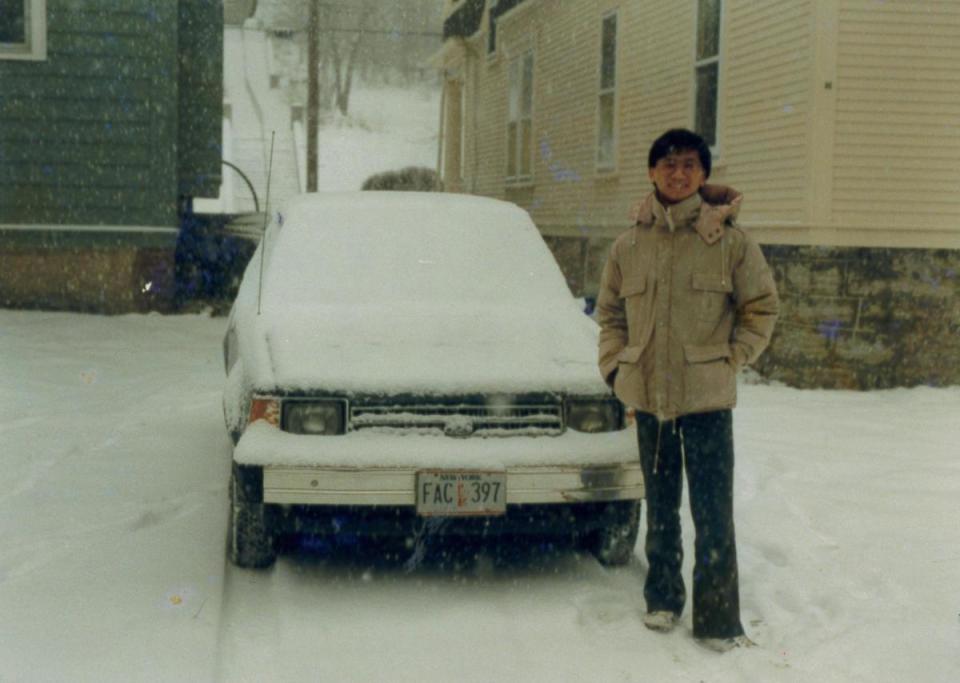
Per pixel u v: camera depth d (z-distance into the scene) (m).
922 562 5.00
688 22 12.95
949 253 9.86
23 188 12.74
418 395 4.43
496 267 5.71
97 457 6.45
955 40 9.70
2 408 7.65
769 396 9.33
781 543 5.17
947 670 3.80
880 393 9.62
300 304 5.32
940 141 9.77
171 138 13.00
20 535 4.98
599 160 16.17
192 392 8.57
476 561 4.99
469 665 3.84
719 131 11.53
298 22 69.31
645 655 3.94
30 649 3.79
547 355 4.75
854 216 9.75
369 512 4.38
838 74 9.66
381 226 5.90
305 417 4.39
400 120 67.38
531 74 19.75
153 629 3.99
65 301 12.84
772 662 3.85
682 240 3.98
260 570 4.74
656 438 4.12
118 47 12.77
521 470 4.36
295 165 39.72
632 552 4.92
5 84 12.63
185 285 14.72
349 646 3.98
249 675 3.70
